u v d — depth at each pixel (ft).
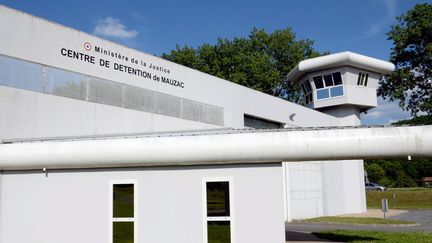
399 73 165.89
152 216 36.63
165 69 68.64
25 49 49.14
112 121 58.70
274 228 35.19
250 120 88.89
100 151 37.22
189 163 36.52
